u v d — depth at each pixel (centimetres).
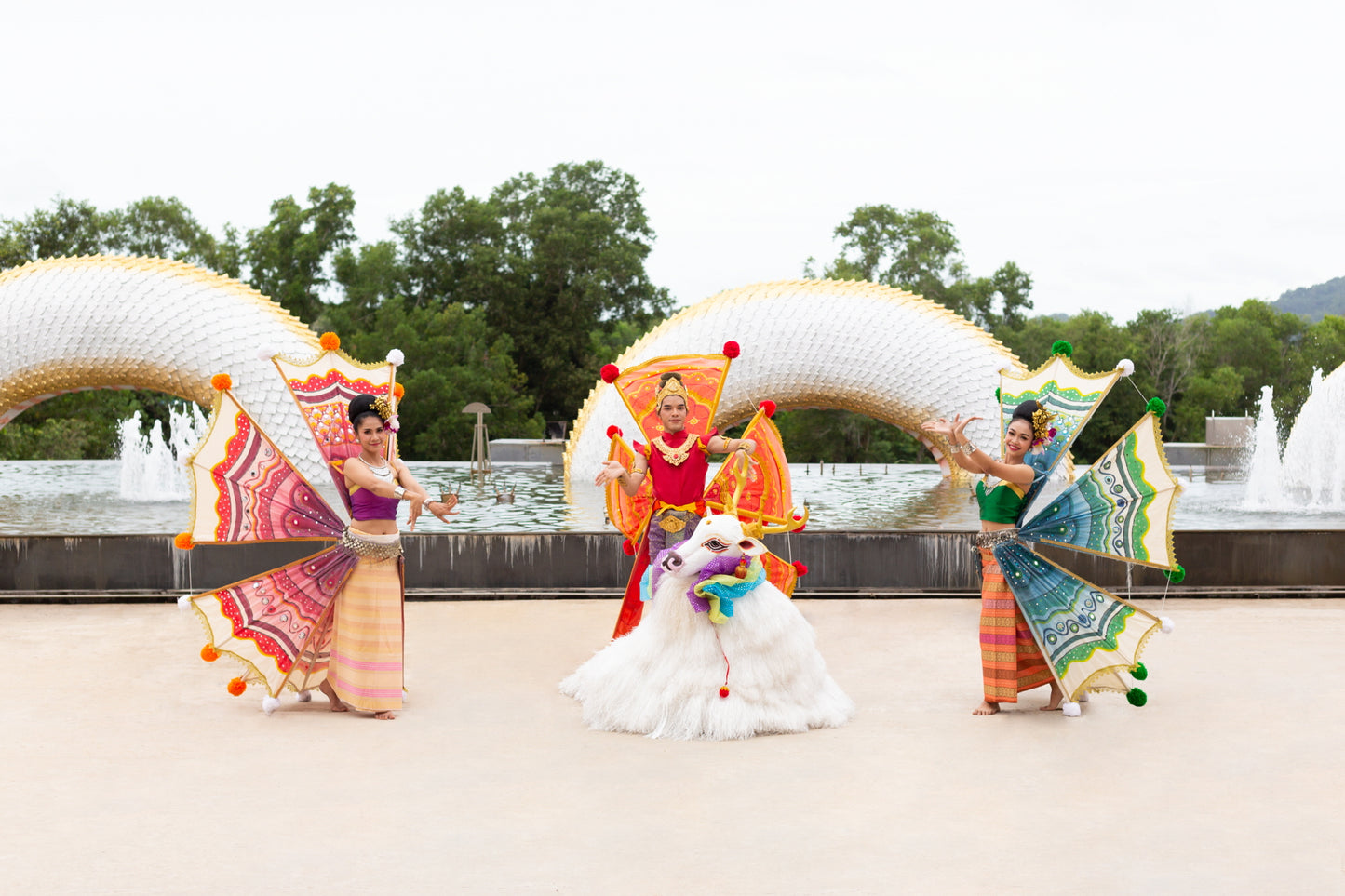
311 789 416
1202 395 4694
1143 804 396
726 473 629
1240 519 1248
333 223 4625
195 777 431
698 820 381
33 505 1427
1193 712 527
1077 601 528
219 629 518
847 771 438
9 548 845
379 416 543
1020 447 550
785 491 616
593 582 873
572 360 5100
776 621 511
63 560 846
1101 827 372
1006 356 1622
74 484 1792
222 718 524
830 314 1614
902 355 1602
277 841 360
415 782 426
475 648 687
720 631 508
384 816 385
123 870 336
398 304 4391
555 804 399
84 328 1623
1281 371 5031
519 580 873
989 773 434
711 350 1594
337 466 555
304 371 580
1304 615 779
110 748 471
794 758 459
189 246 4491
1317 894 316
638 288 5316
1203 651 661
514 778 431
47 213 4288
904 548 871
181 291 1647
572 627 752
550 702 558
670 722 494
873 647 688
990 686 531
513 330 4950
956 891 319
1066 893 318
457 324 4425
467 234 5041
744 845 357
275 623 538
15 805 397
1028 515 558
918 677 607
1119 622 518
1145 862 341
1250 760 449
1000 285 4953
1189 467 2259
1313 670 612
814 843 358
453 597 857
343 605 538
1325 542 859
